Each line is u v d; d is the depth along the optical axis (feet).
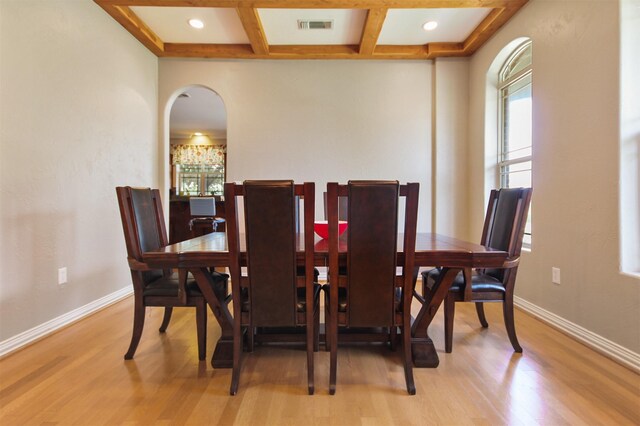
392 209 4.77
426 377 5.49
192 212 15.55
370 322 5.12
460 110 12.07
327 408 4.67
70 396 4.91
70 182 7.88
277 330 6.69
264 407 4.69
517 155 10.07
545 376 5.47
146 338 7.05
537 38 8.22
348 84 12.23
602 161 6.34
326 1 8.58
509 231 6.27
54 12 7.38
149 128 11.38
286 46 11.56
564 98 7.29
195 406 4.70
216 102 19.39
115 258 9.52
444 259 5.36
